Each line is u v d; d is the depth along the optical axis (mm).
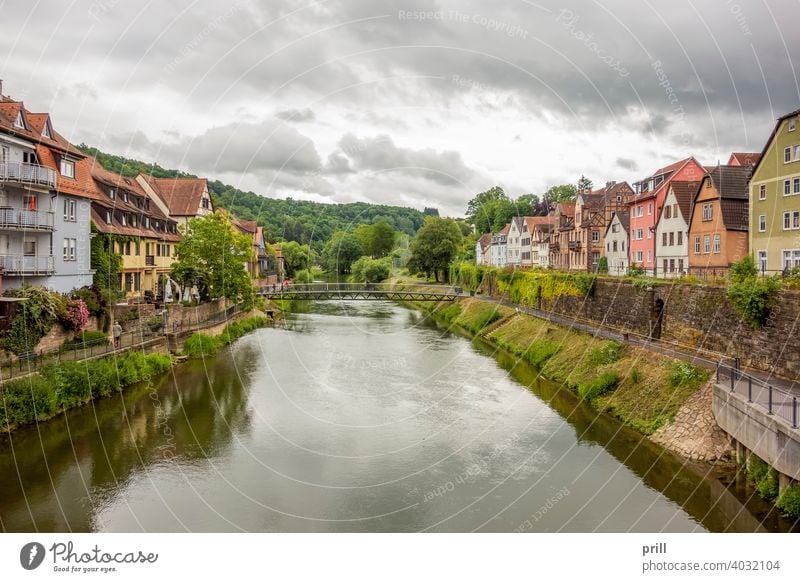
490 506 18641
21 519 17516
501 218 115500
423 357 42750
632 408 26891
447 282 93938
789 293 23719
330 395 31969
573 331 38906
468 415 28344
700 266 44656
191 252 49906
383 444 24453
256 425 26766
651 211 53719
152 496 19344
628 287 37125
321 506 18719
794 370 22969
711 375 24703
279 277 95688
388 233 117562
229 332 49094
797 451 15719
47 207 34531
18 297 28047
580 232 68750
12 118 31875
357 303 90562
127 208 48344
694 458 21453
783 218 36438
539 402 30516
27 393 24938
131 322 38031
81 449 23109
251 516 18016
